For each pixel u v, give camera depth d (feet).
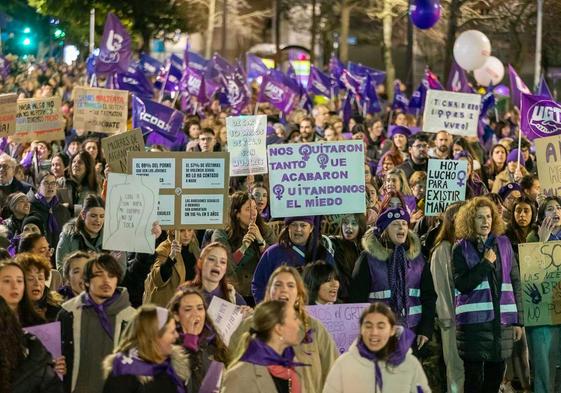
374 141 92.43
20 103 69.15
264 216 55.52
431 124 77.25
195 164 42.34
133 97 70.38
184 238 42.73
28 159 69.92
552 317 43.52
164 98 118.32
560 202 46.19
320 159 42.42
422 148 65.21
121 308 34.30
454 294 42.91
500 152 70.54
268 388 30.01
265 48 225.97
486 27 191.31
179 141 80.48
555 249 43.65
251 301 44.62
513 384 49.52
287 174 42.42
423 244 47.47
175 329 29.76
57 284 41.73
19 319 33.01
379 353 31.48
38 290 34.91
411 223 53.72
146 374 28.84
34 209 52.49
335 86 123.65
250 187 48.78
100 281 33.91
